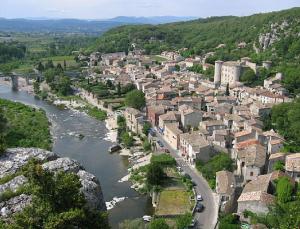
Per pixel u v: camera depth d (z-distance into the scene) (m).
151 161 160.12
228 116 199.62
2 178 55.00
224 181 126.44
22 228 40.88
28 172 43.88
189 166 158.25
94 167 169.12
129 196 140.88
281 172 128.75
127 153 186.00
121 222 121.12
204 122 193.50
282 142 159.38
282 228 79.88
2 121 199.75
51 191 43.16
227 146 174.50
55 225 39.84
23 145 181.62
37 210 42.16
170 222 116.25
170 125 191.62
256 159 137.62
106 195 141.75
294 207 85.88
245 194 115.62
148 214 127.06
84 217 42.72
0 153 62.84
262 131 174.88
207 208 122.50
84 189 53.06
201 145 157.62
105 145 199.62
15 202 48.19
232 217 110.50
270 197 111.19
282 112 196.25
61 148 194.12
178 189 137.38
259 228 101.19
